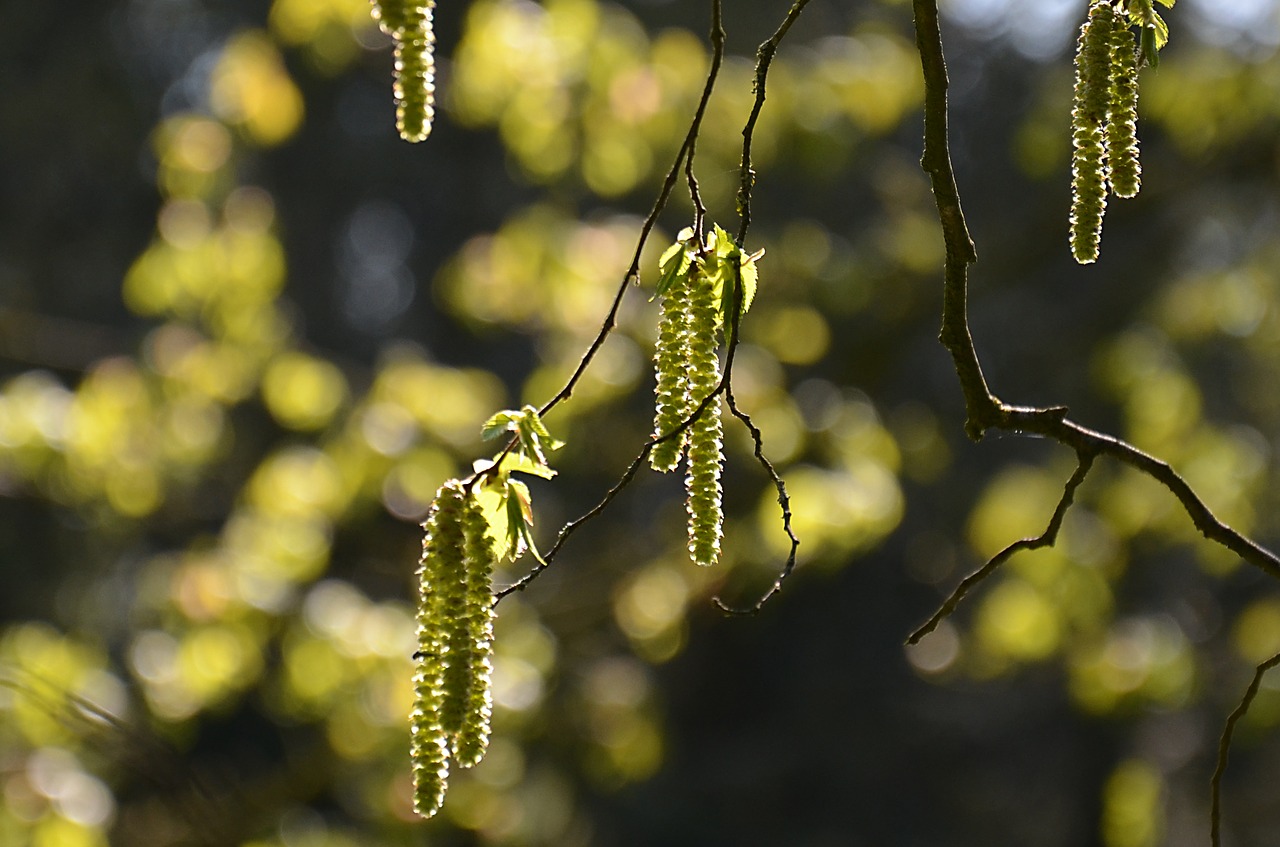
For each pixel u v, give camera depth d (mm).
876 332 10062
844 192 14211
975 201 18906
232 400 8883
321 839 8391
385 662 8234
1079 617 9383
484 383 9023
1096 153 2686
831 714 22531
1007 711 21766
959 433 15172
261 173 22781
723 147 8625
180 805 6672
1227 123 9836
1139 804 9750
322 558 8430
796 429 8477
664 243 8797
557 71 8164
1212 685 11203
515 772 8758
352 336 25469
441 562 2484
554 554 2553
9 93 21094
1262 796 20062
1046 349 12648
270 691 8836
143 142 21891
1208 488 9633
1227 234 12930
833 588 21812
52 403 8430
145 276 8633
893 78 8875
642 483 9594
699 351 2609
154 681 8312
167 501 9562
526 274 8609
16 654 8055
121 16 22562
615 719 9812
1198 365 13258
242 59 8500
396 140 23547
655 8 18625
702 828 21828
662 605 9211
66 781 7434
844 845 21875
